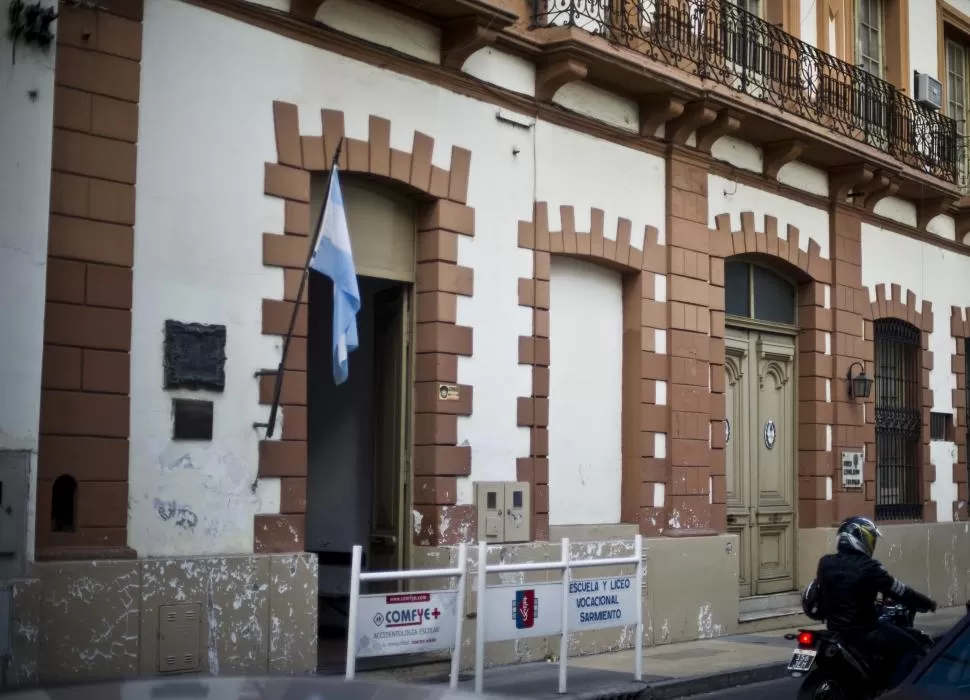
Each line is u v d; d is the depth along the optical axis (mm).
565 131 14305
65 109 9727
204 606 10227
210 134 10703
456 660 10039
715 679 12734
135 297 10125
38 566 9242
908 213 21375
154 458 10172
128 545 9961
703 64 15367
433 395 12680
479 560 10234
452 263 12875
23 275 9227
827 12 19109
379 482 13203
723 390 16422
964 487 22625
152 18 10312
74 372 9680
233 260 10812
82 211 9789
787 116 16672
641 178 15328
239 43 10961
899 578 20156
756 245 17219
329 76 11703
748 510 17469
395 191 12688
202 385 10516
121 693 2984
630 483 15078
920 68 21766
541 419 13758
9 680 8906
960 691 5684
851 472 19094
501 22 12719
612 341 15148
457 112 13000
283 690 3096
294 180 11336
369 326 13758
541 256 13891
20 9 9266
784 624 17156
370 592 13203
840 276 19094
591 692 11289
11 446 9117
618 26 14539
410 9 12430
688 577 15406
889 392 20797
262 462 10898
